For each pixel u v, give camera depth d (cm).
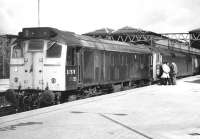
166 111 1202
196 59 5497
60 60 1506
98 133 801
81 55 1669
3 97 1572
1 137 752
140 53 2631
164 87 2500
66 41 1525
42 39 1544
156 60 3089
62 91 1535
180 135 781
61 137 754
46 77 1528
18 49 1594
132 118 1038
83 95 1750
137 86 2675
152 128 870
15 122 952
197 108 1288
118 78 2178
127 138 745
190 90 2209
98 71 1873
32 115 1084
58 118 1030
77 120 994
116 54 2150
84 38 1772
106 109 1254
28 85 1563
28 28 1572
